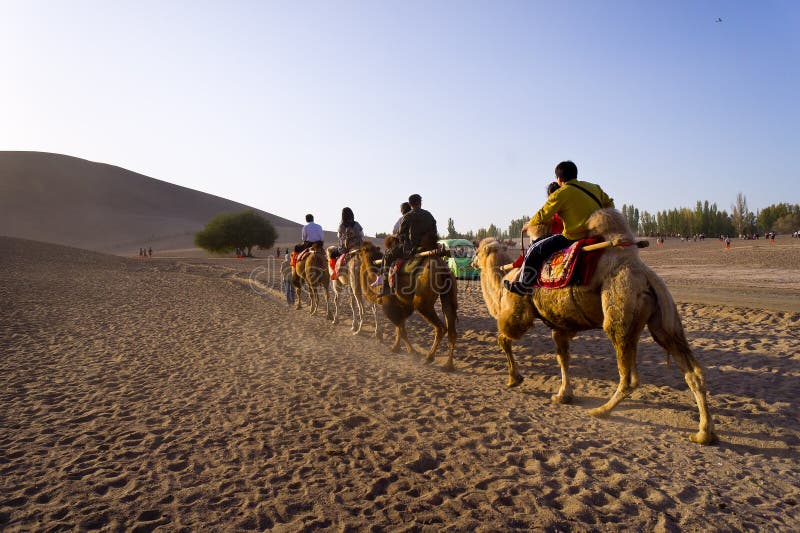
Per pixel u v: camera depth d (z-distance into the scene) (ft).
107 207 511.40
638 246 17.26
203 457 15.52
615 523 11.76
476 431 17.47
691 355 16.39
